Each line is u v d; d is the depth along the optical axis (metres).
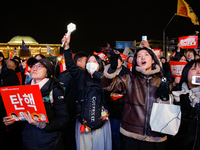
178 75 2.77
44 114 1.64
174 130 1.67
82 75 2.74
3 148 2.85
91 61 2.64
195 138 1.94
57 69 4.04
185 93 2.01
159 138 1.80
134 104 1.88
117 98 2.91
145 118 1.81
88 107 2.28
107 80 1.79
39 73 1.94
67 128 3.41
